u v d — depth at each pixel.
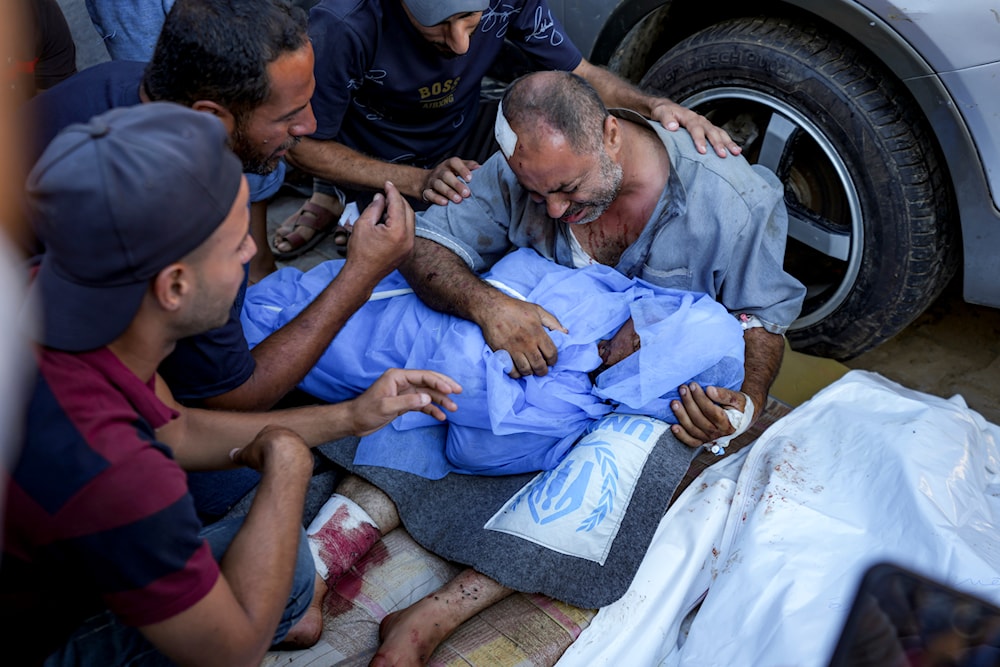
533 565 1.93
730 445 2.38
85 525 1.07
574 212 2.08
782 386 2.76
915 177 2.49
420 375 1.68
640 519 2.00
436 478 2.17
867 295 2.70
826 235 2.73
